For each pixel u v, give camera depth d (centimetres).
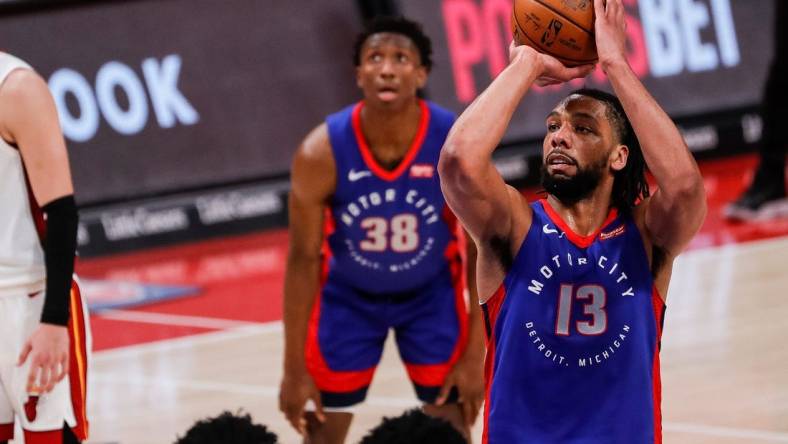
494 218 682
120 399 1380
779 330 1484
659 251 698
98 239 2280
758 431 1147
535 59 700
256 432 556
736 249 1978
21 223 752
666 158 667
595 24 703
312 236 985
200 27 2397
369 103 967
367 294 1018
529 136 2566
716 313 1588
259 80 2428
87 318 786
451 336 1014
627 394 682
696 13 2727
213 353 1568
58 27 2294
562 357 684
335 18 2475
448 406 1023
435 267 1010
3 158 741
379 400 1325
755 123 2750
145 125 2348
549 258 687
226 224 2381
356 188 984
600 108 693
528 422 685
